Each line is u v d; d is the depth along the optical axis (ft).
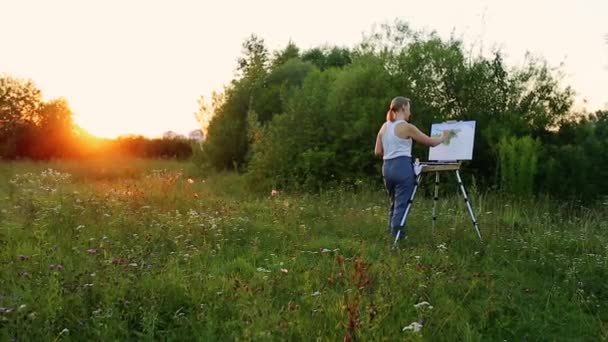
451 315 14.03
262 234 24.64
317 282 16.48
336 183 42.06
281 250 21.89
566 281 18.31
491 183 41.68
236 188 47.01
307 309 14.32
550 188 38.83
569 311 15.97
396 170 23.08
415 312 14.37
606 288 18.15
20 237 21.68
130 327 13.20
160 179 42.70
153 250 19.92
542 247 23.26
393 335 12.55
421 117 44.55
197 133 73.31
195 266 18.26
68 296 13.75
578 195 38.34
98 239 21.44
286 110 51.29
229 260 19.86
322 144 45.88
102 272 15.30
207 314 13.62
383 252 20.97
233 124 68.03
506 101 45.09
